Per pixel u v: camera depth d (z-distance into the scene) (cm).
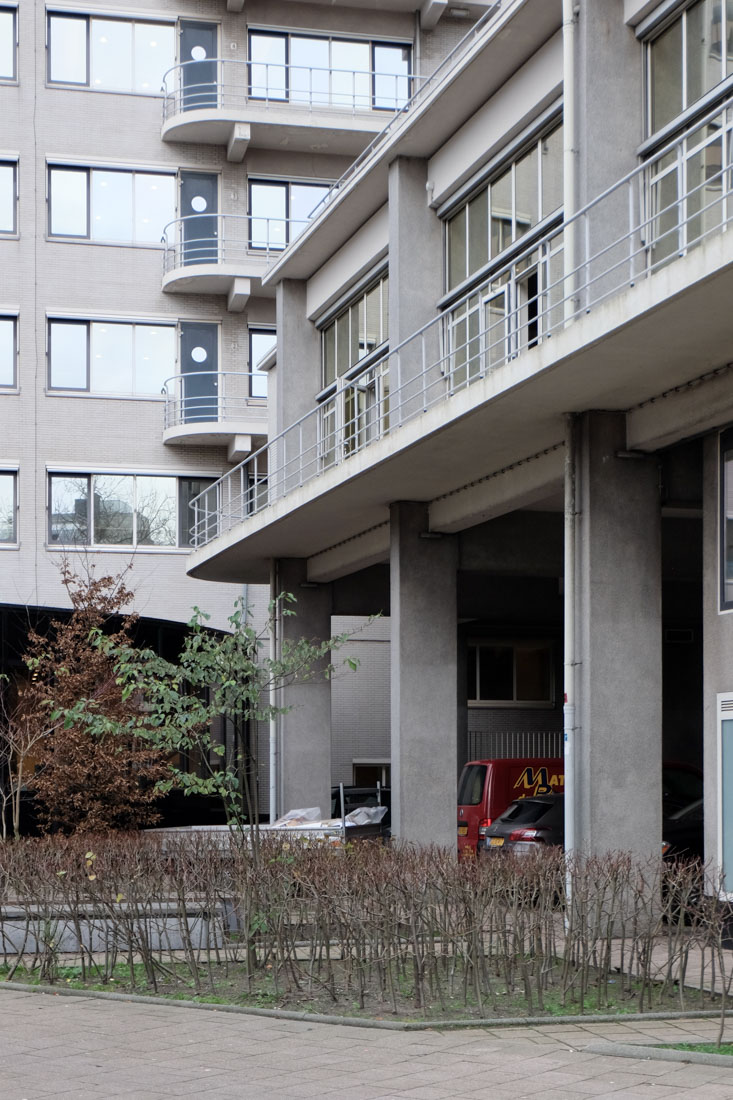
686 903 1094
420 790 1906
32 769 2541
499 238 1794
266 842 1284
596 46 1441
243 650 1370
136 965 1246
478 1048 873
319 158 3409
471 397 1439
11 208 3253
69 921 1283
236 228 3344
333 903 1050
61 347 3244
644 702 1429
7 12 3291
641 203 1382
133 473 3238
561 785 2148
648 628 1437
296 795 2442
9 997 1114
